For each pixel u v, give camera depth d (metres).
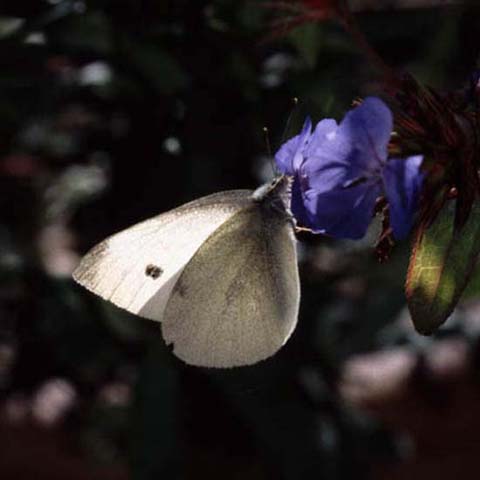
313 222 0.25
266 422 0.35
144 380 0.35
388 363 0.39
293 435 0.35
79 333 0.36
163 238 0.29
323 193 0.25
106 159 0.37
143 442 0.35
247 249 0.29
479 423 0.40
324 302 0.36
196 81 0.34
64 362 0.36
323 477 0.35
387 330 0.37
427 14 0.36
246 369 0.35
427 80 0.36
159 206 0.35
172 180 0.35
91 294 0.36
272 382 0.35
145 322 0.36
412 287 0.27
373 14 0.36
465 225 0.27
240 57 0.34
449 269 0.27
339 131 0.24
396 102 0.26
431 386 0.39
